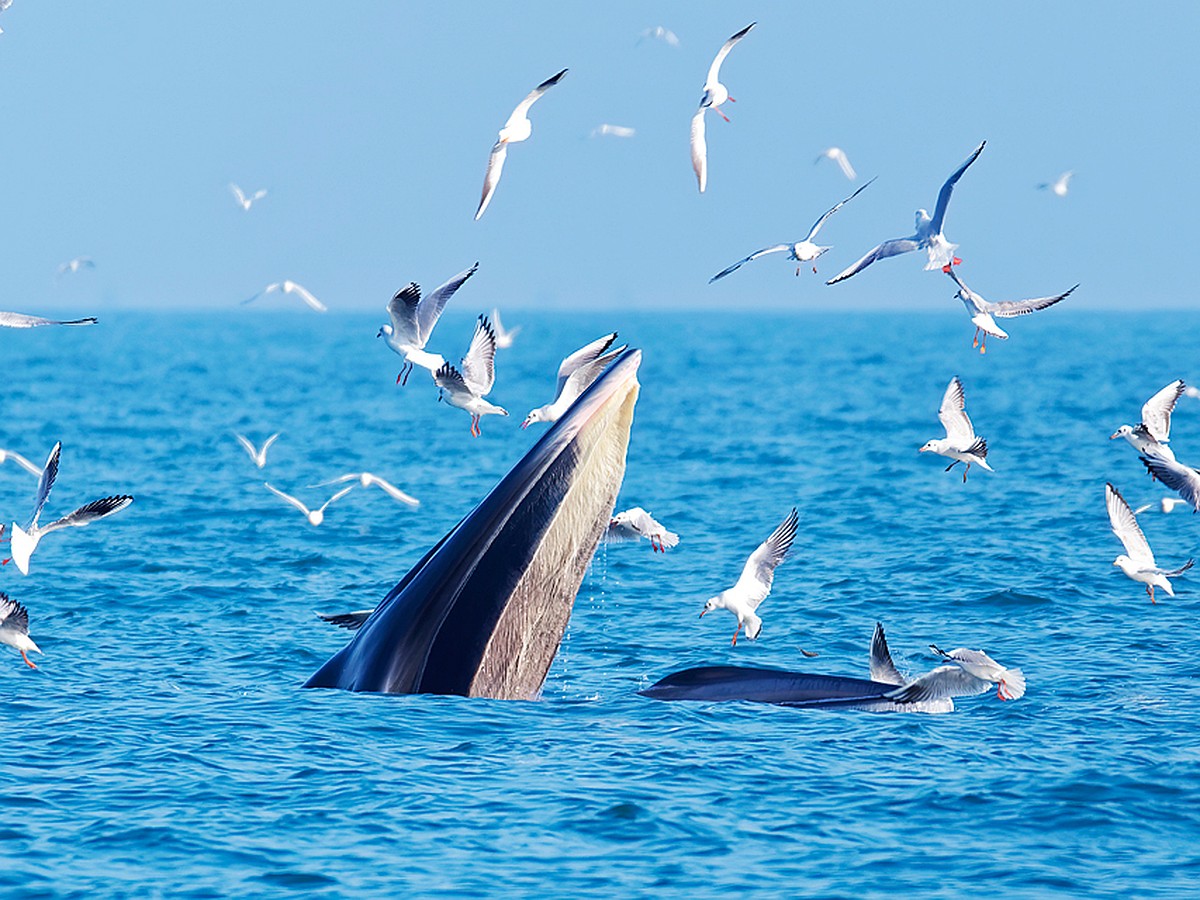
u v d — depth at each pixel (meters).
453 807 57.16
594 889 49.78
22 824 55.22
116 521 154.12
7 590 111.56
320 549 136.25
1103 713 71.94
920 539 139.00
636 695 73.75
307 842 53.91
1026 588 110.75
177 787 59.31
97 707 71.75
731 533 144.88
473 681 52.47
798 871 51.25
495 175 77.38
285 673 82.69
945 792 58.91
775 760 62.84
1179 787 59.38
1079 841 53.84
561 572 51.72
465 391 78.38
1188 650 88.88
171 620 100.38
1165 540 137.62
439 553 54.97
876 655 62.88
